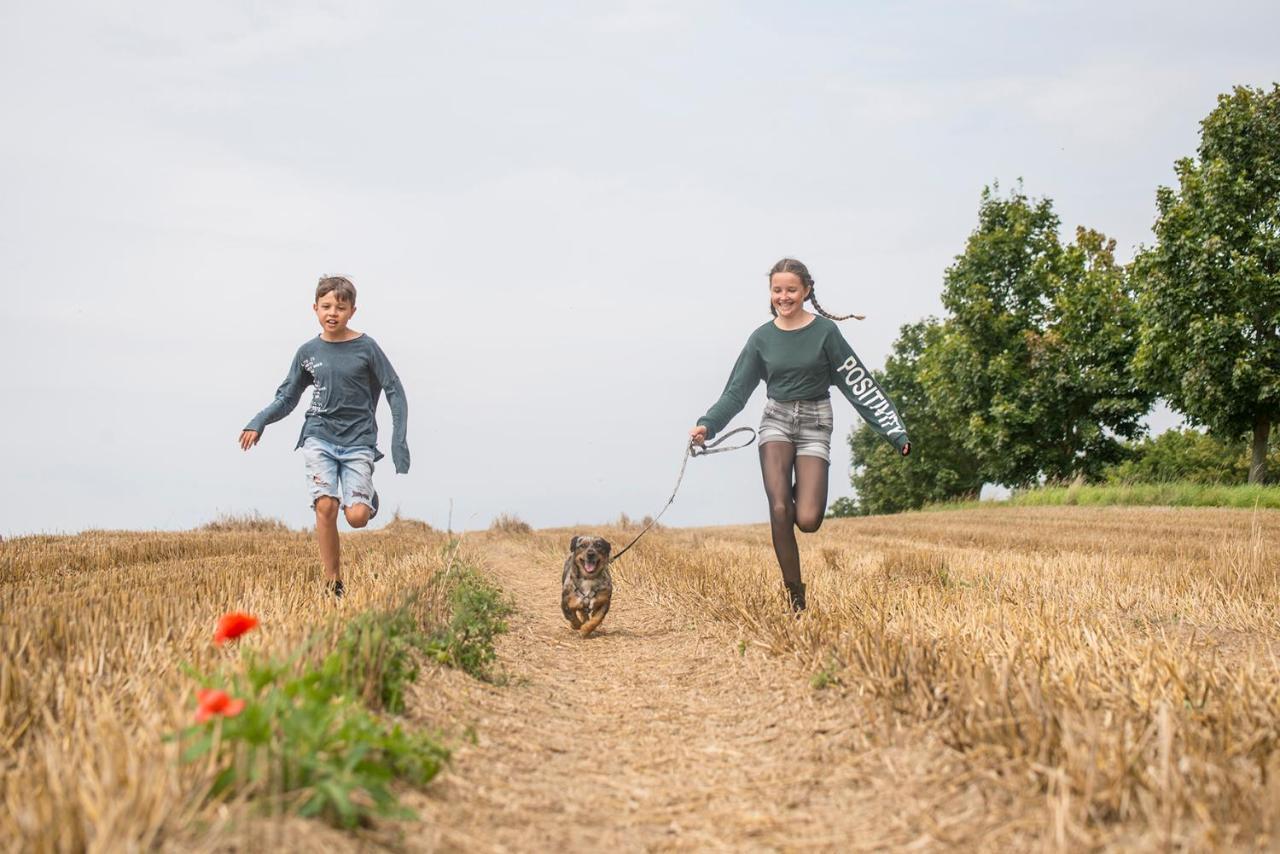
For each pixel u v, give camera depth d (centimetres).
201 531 2086
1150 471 5128
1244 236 3538
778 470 783
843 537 2277
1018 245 4844
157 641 528
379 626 527
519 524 2816
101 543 1452
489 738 480
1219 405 3491
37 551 1278
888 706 482
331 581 823
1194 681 471
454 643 641
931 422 5931
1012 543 1873
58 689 416
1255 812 315
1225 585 976
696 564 1246
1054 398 4531
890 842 345
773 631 713
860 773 419
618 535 2425
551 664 749
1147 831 313
